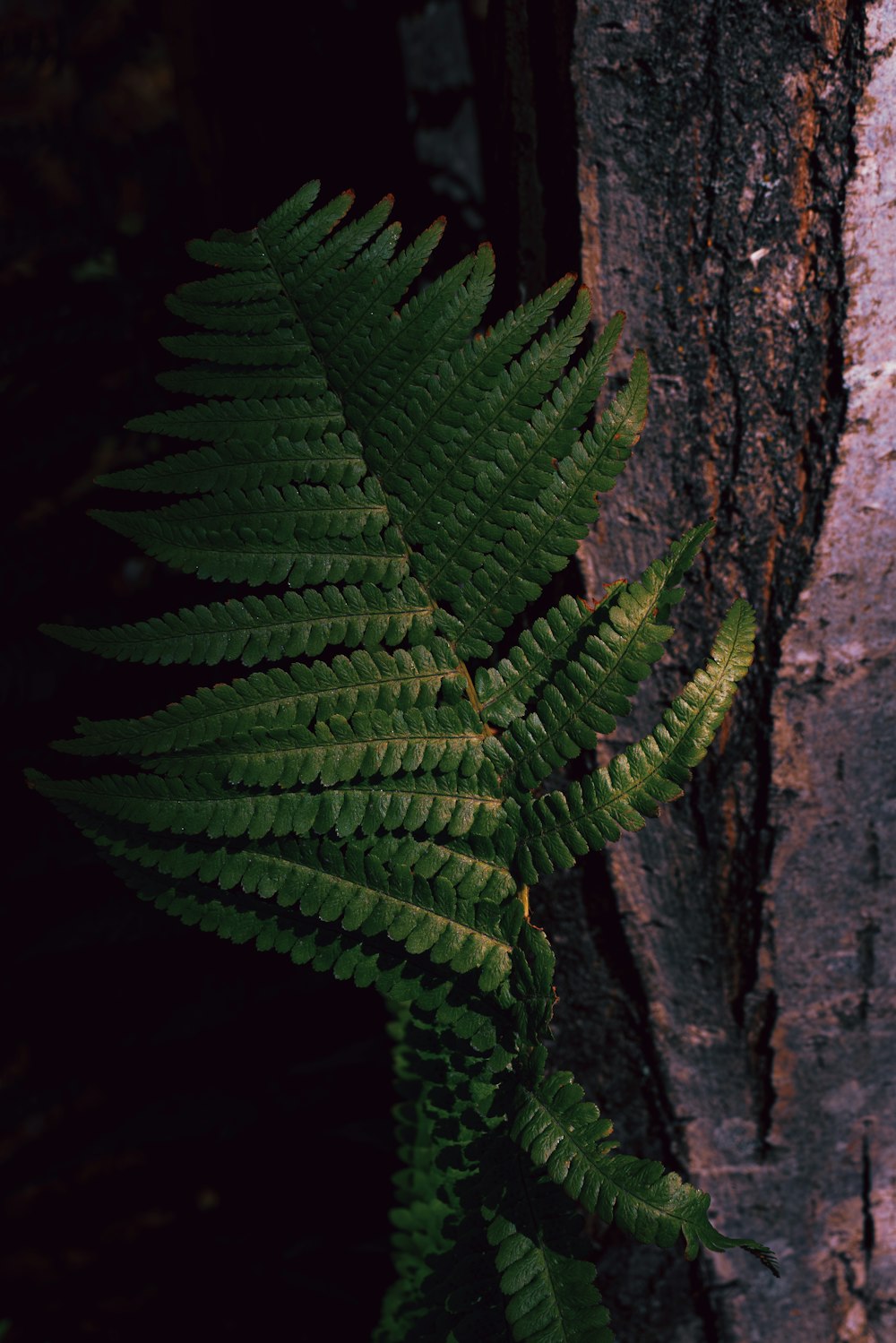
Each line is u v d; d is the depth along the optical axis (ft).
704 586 1.84
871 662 1.85
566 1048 2.05
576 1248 1.56
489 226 1.93
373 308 1.63
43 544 2.58
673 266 1.73
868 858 1.93
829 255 1.71
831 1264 2.11
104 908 2.59
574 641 1.62
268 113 2.33
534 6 1.69
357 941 1.66
